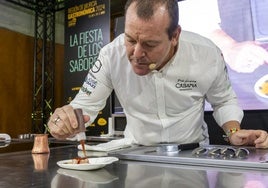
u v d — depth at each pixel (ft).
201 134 4.00
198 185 1.54
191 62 3.50
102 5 11.82
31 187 1.53
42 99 14.75
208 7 8.64
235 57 8.25
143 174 1.83
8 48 14.48
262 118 7.85
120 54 3.44
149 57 2.43
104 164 1.99
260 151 2.63
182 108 3.65
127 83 3.57
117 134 8.90
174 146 2.68
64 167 2.02
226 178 1.68
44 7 15.12
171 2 2.41
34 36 15.48
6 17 14.49
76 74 12.28
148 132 3.70
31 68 15.33
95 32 11.89
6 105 14.24
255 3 7.98
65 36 12.76
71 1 12.66
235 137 3.13
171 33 2.43
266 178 1.66
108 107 10.37
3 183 1.62
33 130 15.01
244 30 8.15
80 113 2.52
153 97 3.55
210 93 3.94
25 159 2.47
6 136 6.56
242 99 8.14
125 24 2.39
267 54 7.84
